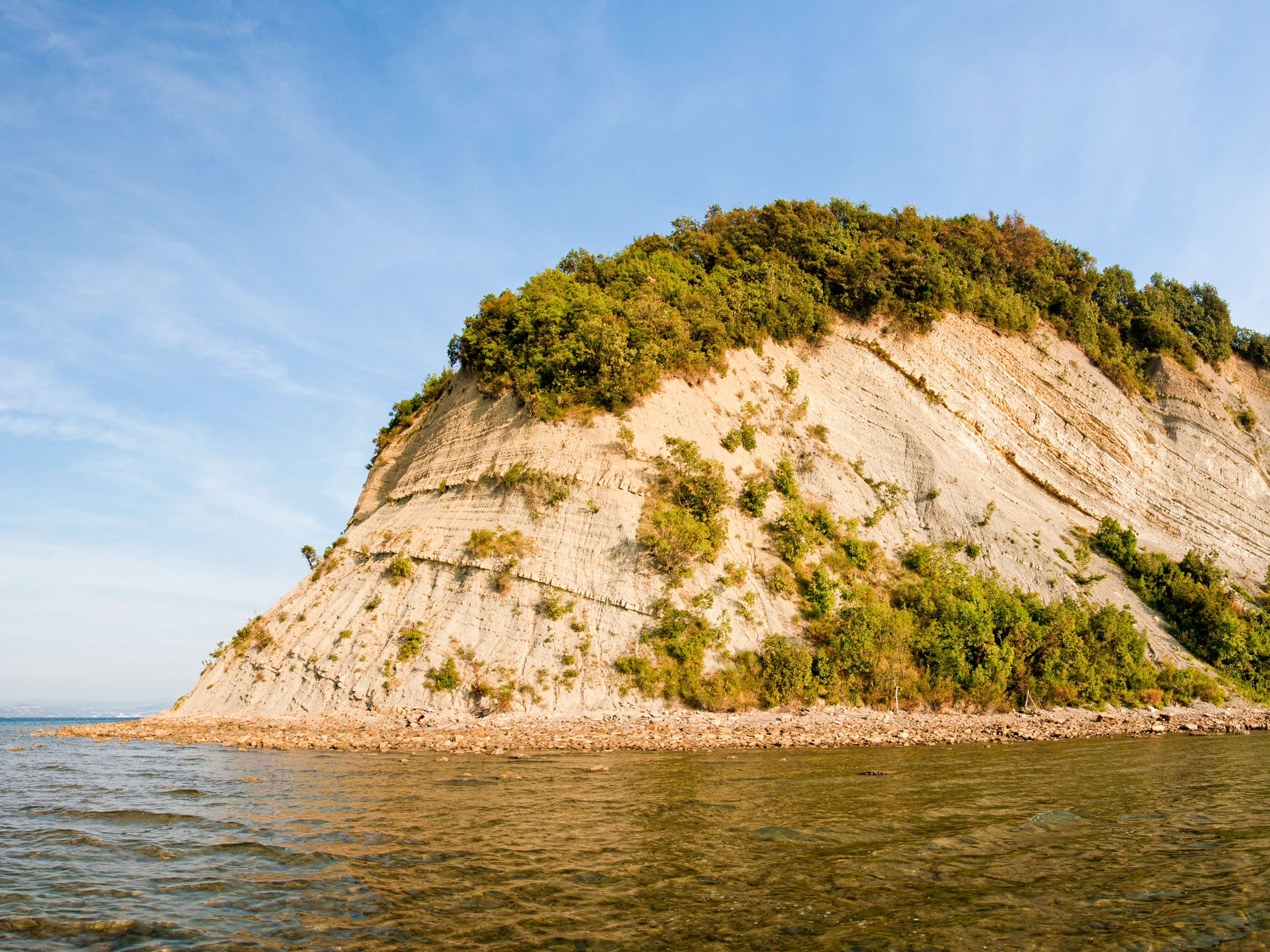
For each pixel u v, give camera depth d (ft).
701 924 24.23
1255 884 27.81
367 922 24.93
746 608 104.22
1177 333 209.36
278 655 108.27
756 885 28.14
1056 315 196.34
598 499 109.91
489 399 131.03
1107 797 45.06
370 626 105.09
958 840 34.42
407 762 62.64
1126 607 137.08
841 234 172.96
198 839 36.86
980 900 26.22
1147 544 166.40
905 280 163.43
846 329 158.20
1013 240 208.33
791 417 138.41
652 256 156.97
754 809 41.73
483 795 46.68
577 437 116.57
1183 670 129.49
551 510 109.81
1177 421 193.98
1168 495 181.68
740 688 95.66
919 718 95.40
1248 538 186.80
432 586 107.45
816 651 102.73
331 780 53.36
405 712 92.79
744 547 112.78
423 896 27.43
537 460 114.93
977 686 106.93
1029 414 169.89
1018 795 45.83
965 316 173.37
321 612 112.37
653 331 128.77
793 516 119.24
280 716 97.45
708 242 164.66
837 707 97.35
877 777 52.95
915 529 134.41
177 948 23.12
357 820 39.99
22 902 27.53
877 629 106.22
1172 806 42.19
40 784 53.62
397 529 119.44
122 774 58.29
